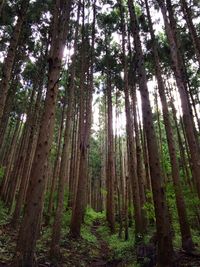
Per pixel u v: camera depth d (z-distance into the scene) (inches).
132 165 601.6
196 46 565.9
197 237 555.2
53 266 362.3
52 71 338.3
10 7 644.1
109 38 875.4
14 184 754.2
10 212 719.7
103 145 1706.4
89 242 570.3
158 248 301.0
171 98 904.3
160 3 561.3
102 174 1660.9
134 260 405.1
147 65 826.8
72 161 951.6
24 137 777.6
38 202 283.9
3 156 1317.7
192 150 458.6
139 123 880.9
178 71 505.4
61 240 508.7
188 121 470.9
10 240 445.4
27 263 259.9
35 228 275.3
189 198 510.9
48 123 317.4
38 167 295.0
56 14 407.2
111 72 898.1
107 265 430.9
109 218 813.9
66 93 816.9
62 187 443.2
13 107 1039.6
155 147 342.0
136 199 565.9
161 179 326.6
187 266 322.7
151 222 670.5
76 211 577.9
